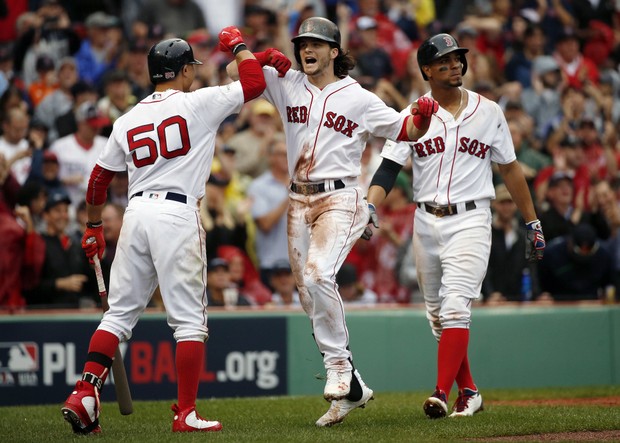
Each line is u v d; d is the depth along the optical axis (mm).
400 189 38219
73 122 39031
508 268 34719
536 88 47281
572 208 39719
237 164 40344
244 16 50094
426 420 21172
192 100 19375
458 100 22281
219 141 40531
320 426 20188
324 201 20328
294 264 20875
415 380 33156
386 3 51969
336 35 20375
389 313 33125
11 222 32188
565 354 34281
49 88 41812
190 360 19062
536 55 49250
